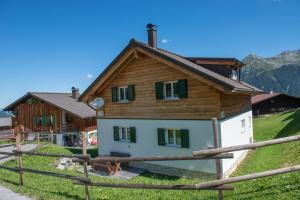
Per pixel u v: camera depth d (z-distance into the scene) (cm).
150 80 1930
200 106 1695
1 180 1202
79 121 3522
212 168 1655
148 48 1820
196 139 1714
